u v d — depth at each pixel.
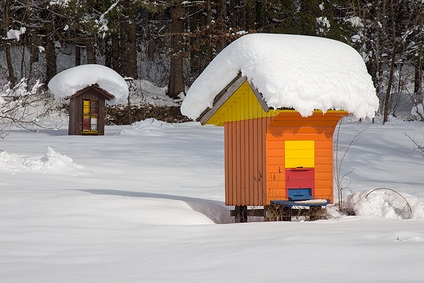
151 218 11.43
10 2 53.81
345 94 12.04
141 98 55.25
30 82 59.06
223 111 13.82
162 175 20.53
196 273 7.09
